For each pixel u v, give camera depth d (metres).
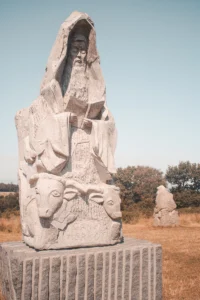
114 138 5.26
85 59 5.19
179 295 5.73
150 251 4.55
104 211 4.71
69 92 4.97
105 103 5.39
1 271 4.75
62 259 3.95
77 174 4.68
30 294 3.76
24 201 4.79
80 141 4.89
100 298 4.13
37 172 4.63
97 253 4.17
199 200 32.06
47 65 5.03
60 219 4.30
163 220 16.14
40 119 4.82
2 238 11.49
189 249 9.73
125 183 44.75
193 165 44.28
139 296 4.38
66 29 4.80
